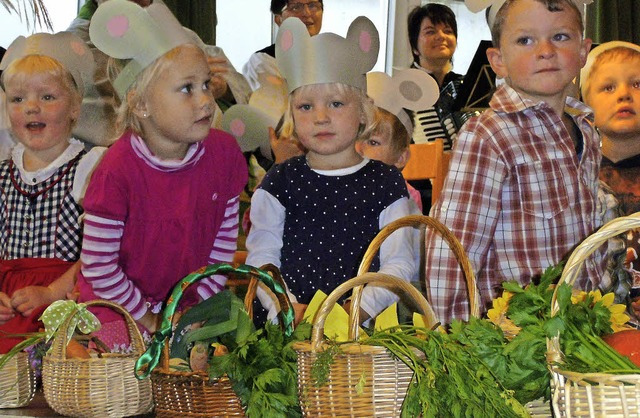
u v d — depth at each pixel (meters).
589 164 1.85
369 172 1.85
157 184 1.72
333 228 1.80
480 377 1.16
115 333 1.70
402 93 2.44
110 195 1.68
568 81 1.76
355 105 1.86
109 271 1.69
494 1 1.87
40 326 1.96
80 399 1.44
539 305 1.20
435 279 1.70
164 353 1.34
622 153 2.54
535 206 1.73
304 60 1.84
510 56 1.79
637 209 2.46
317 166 1.86
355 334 1.28
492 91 2.87
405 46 5.21
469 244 1.69
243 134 2.50
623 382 1.00
